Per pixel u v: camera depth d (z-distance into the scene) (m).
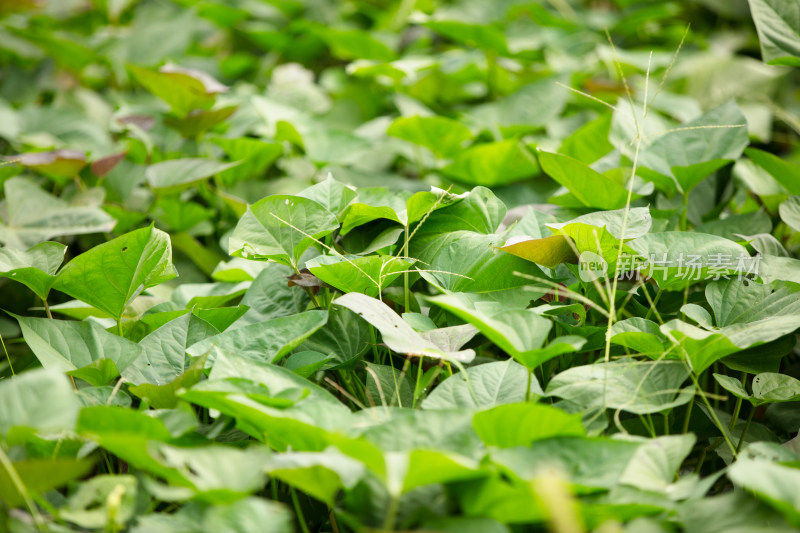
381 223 1.94
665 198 2.05
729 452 1.81
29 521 1.69
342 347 1.87
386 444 1.68
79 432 1.67
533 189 2.27
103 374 1.80
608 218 1.87
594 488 1.66
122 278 1.85
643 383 1.78
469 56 2.72
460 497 1.65
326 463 1.66
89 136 2.43
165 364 1.83
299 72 2.96
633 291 1.85
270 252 1.86
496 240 1.88
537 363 1.71
